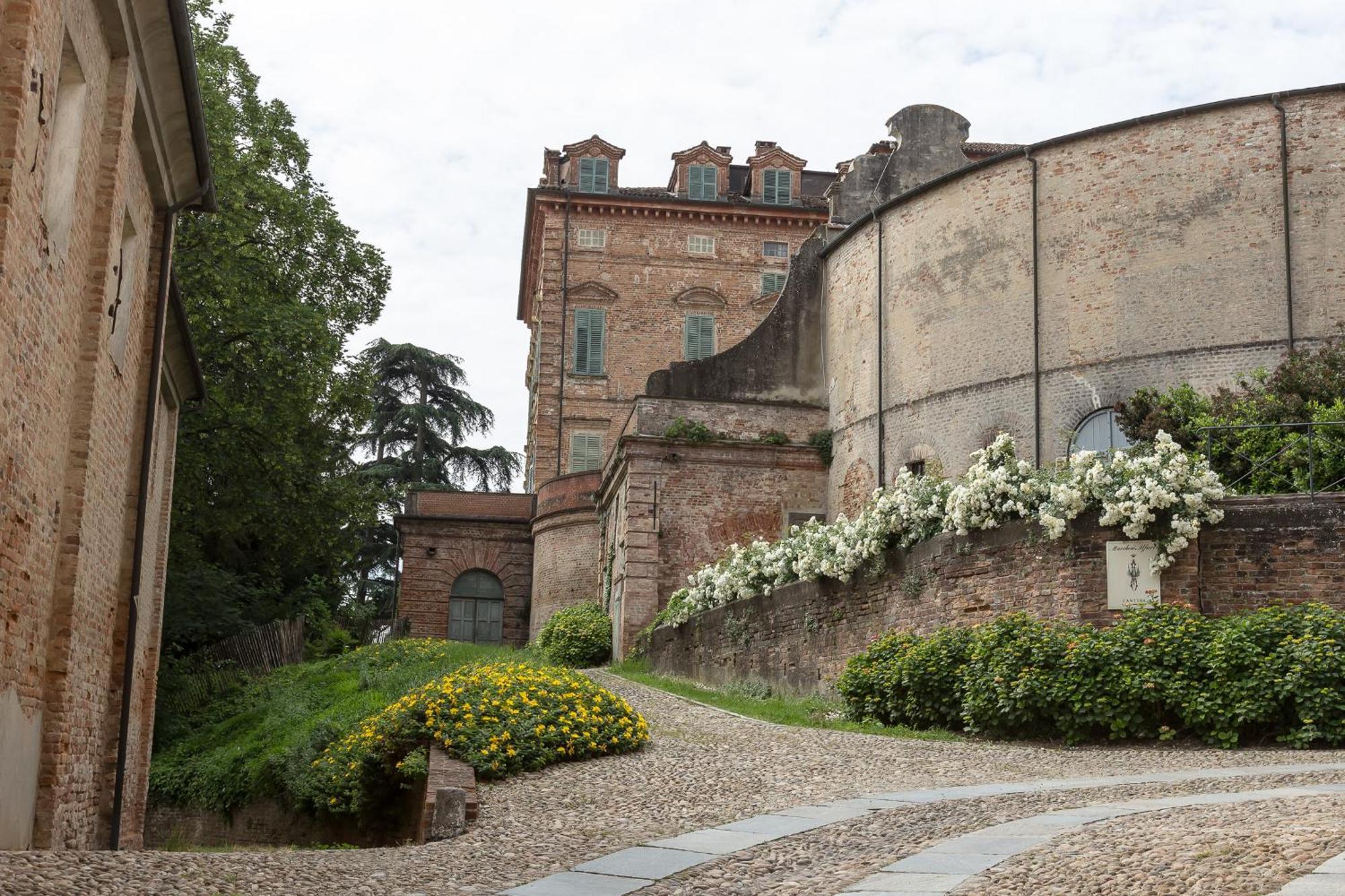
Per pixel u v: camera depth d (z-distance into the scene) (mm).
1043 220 28516
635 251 52219
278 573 36500
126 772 15930
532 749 15000
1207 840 7676
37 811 11234
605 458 49906
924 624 19953
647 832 10984
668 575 33000
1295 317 25422
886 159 39625
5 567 9648
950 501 19203
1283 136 26000
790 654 23766
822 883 8133
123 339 13547
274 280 30656
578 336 51312
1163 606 16609
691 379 34688
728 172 54031
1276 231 25875
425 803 12844
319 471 32438
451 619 48781
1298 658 15039
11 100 8656
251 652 33781
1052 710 16359
